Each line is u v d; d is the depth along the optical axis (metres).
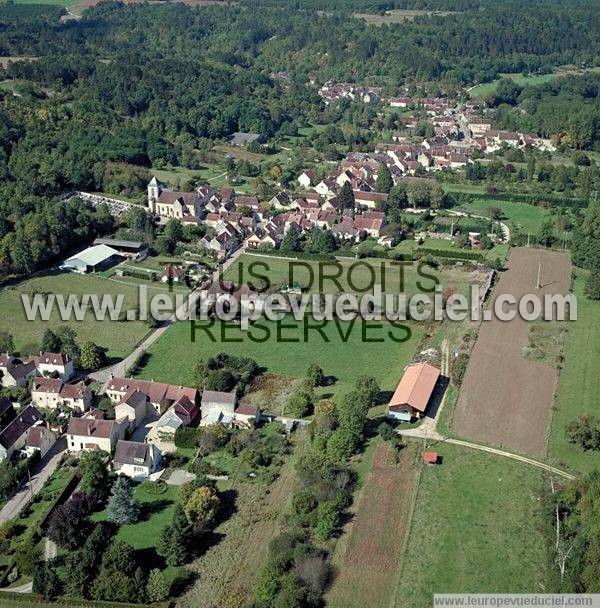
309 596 124.31
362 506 147.62
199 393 184.50
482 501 148.88
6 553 137.38
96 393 188.88
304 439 170.12
